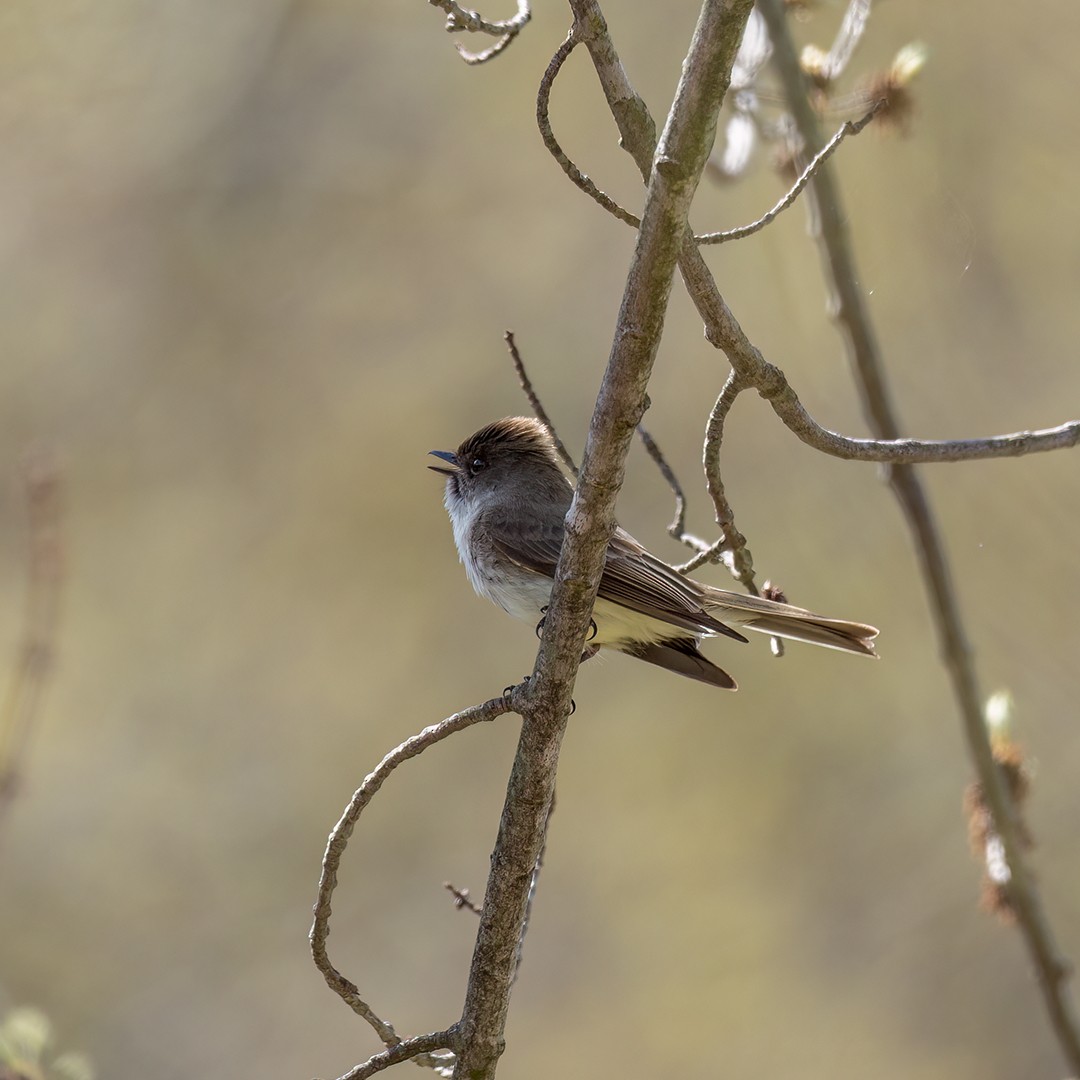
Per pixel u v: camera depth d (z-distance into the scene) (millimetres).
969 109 10938
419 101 15531
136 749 15070
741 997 13812
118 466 15594
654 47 14312
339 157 15625
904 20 10859
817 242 6953
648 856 14609
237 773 14969
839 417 10828
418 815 14945
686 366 14336
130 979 14031
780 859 14367
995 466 10977
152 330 15750
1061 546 10852
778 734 14750
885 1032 13328
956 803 14086
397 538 15516
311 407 15617
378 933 14391
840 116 7320
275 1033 13820
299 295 15656
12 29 15039
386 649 15383
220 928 14359
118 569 15461
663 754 15078
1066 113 10898
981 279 10883
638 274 4039
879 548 12758
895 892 13938
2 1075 5672
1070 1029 6309
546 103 4562
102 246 15656
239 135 15680
